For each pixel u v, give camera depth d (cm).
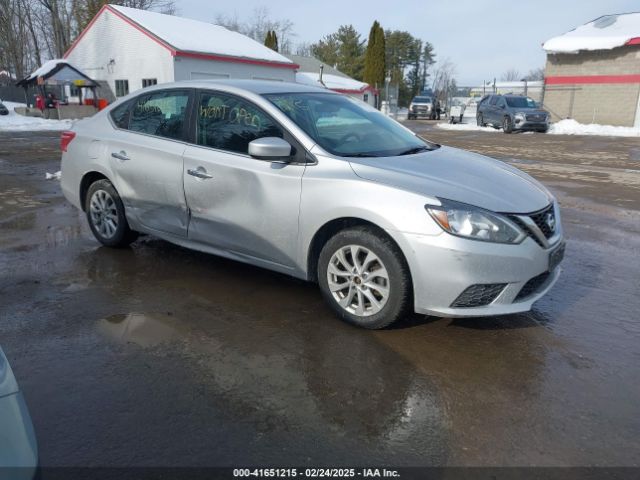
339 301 372
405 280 342
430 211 328
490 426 265
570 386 302
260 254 409
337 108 452
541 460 242
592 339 358
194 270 473
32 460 160
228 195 412
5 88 4031
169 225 464
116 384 295
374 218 340
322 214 363
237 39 3189
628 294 440
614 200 827
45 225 623
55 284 436
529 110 2338
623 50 2502
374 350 338
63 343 339
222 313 387
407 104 7125
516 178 396
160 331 357
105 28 2833
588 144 1778
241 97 423
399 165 374
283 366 316
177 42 2659
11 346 333
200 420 265
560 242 368
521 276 335
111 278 452
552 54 2719
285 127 395
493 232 327
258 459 239
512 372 315
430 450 247
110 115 519
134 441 249
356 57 6097
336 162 370
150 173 463
